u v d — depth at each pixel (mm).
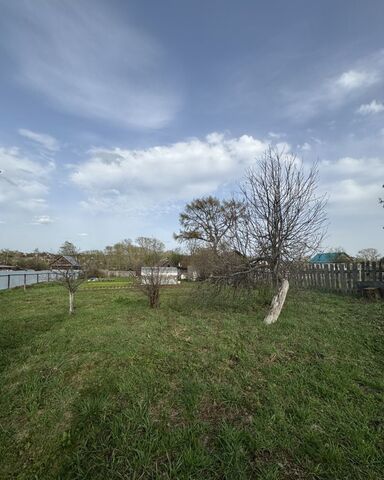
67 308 11094
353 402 3316
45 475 2428
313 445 2617
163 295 14664
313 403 3268
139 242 49312
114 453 2566
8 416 3289
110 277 46406
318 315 7828
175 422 3010
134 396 3508
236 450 2527
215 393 3520
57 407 3412
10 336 6625
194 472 2342
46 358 5035
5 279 21219
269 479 2236
